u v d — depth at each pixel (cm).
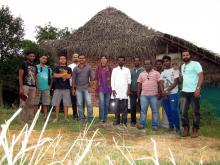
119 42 1811
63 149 554
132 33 1836
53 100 1057
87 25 1931
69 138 759
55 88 1058
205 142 834
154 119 983
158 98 984
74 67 1059
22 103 960
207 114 1337
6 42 2297
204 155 675
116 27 1888
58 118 1131
